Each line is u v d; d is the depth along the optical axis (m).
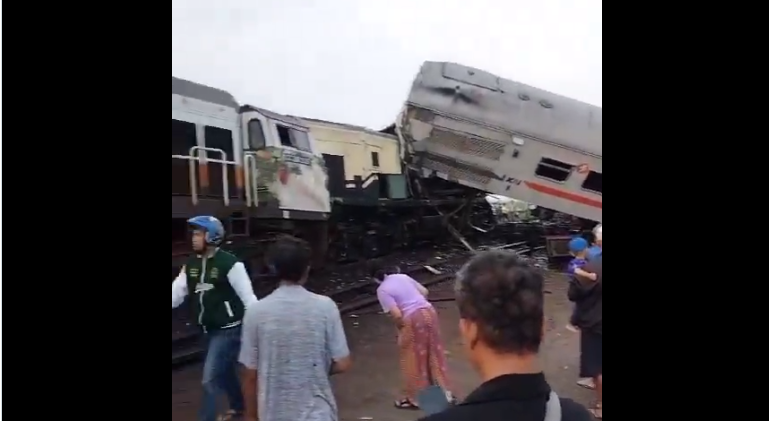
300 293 2.28
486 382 1.33
